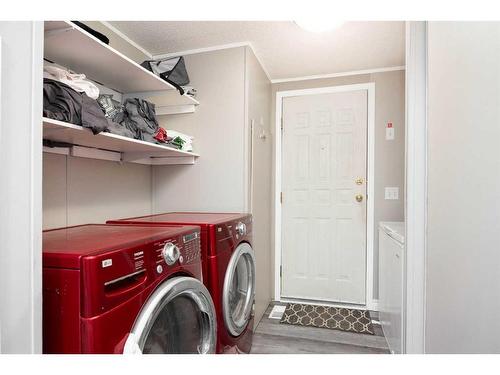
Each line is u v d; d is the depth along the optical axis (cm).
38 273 60
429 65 108
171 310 101
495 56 57
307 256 280
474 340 67
